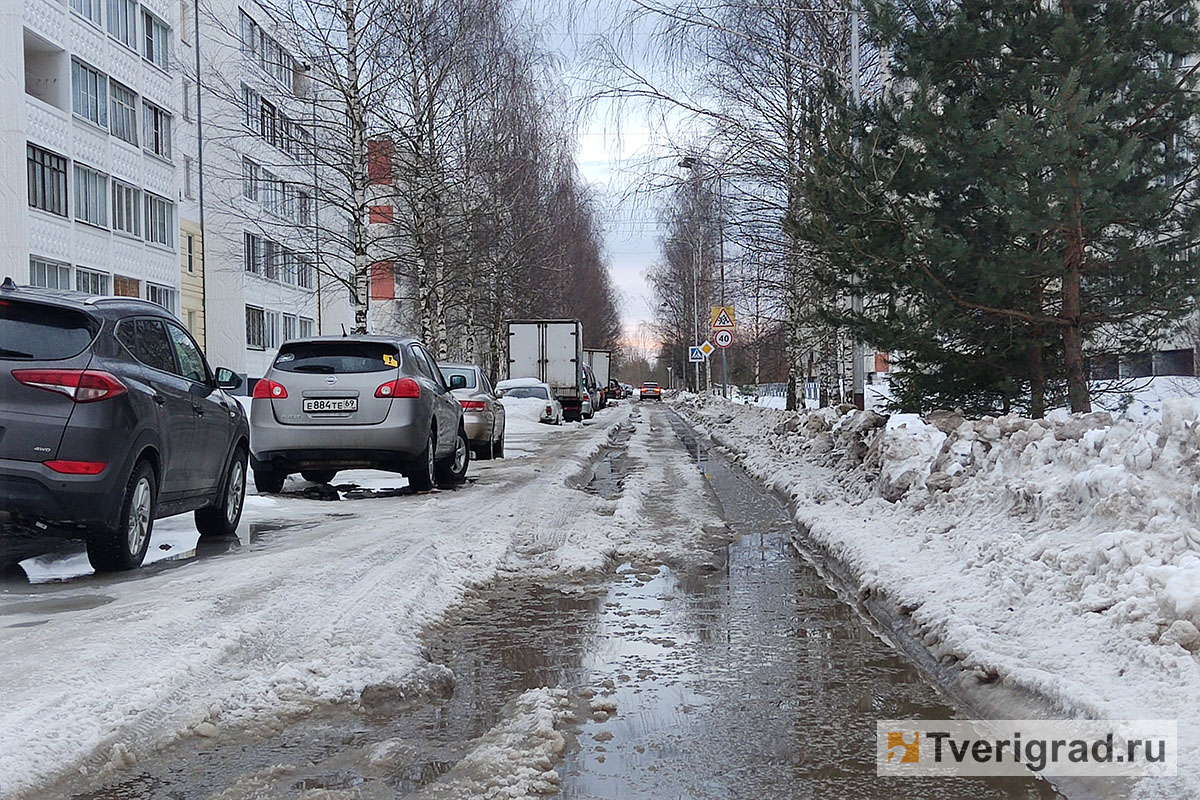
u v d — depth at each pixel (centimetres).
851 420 1541
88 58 3111
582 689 523
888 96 1401
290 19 2395
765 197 2050
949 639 578
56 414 735
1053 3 1334
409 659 560
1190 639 483
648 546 952
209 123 3816
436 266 3067
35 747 408
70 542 916
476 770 410
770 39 2005
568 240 4903
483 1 2736
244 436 1041
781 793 394
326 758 426
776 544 1007
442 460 1555
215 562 847
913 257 1269
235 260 4184
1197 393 1933
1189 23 1249
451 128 2898
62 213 2975
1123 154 1112
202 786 396
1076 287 1268
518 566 870
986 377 1416
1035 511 787
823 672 561
